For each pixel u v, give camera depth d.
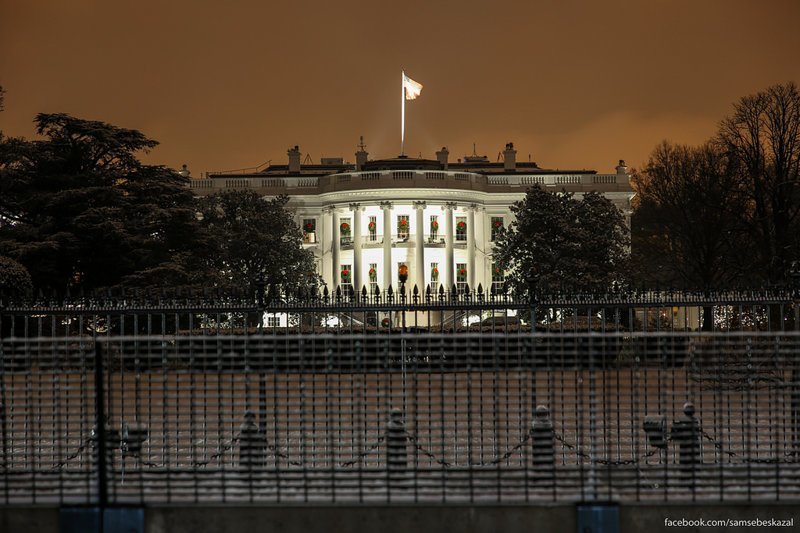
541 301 45.38
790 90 98.88
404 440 24.89
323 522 21.94
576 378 23.70
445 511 21.83
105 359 26.69
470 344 23.75
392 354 23.44
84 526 22.12
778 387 23.89
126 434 26.48
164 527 22.11
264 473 23.97
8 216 85.94
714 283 105.06
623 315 80.69
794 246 89.38
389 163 143.38
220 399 23.22
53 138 89.38
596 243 105.06
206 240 88.44
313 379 23.17
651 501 21.97
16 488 22.44
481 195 138.38
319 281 117.19
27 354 24.45
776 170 96.50
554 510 21.83
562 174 144.75
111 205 84.81
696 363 25.66
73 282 81.69
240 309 42.53
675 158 120.12
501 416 33.66
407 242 133.50
